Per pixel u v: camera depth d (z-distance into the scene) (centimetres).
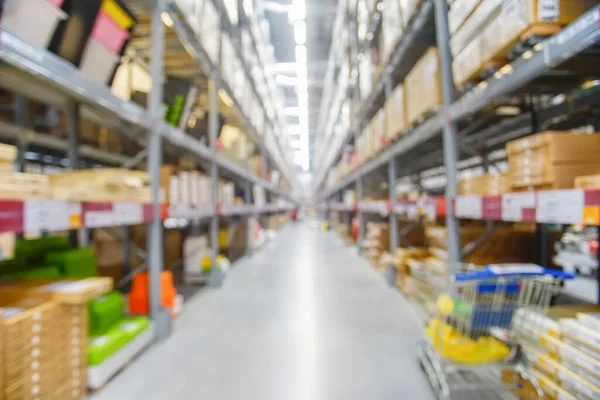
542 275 138
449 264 213
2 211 112
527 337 137
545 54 125
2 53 114
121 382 171
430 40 320
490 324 147
